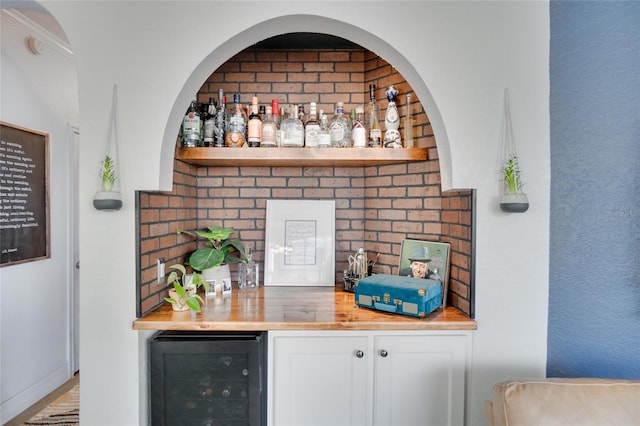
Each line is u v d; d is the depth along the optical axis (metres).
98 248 1.54
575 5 1.46
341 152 1.82
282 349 1.59
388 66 2.08
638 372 1.33
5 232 2.26
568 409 1.04
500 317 1.57
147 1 1.54
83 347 1.55
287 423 1.60
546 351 1.56
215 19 1.55
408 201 2.02
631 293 1.34
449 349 1.58
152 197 1.66
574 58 1.46
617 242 1.36
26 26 2.32
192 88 1.64
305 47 2.20
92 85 1.54
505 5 1.54
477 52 1.55
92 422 1.55
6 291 2.30
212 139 1.93
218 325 1.55
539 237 1.56
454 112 1.55
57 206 2.72
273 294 2.04
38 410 2.46
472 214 1.56
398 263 2.06
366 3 1.55
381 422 1.60
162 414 1.55
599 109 1.39
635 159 1.31
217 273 2.02
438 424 1.60
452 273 1.77
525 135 1.55
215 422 1.57
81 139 1.54
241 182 2.28
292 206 2.28
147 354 1.62
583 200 1.44
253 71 2.25
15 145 2.31
